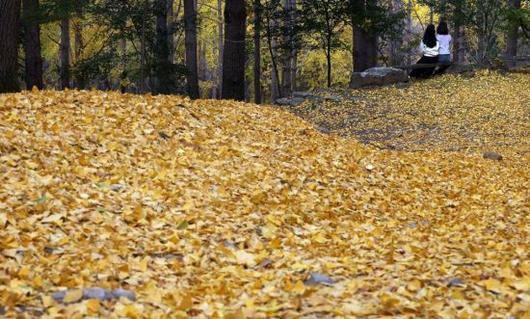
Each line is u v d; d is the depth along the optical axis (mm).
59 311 4559
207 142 10148
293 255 6297
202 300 5000
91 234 6238
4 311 4449
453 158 13070
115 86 37219
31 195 6777
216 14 48531
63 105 10070
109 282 5164
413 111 18984
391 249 6676
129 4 25078
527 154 14219
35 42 22688
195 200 7699
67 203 6785
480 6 27594
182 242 6398
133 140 9328
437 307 4770
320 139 12297
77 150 8453
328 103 20109
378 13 26531
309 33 27016
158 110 10805
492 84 21438
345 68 46094
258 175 9086
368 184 9953
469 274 5715
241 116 12133
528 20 26266
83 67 26375
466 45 38500
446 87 21375
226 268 5875
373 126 17688
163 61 24922
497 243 7035
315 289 5207
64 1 22547
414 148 15008
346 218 8164
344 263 6129
